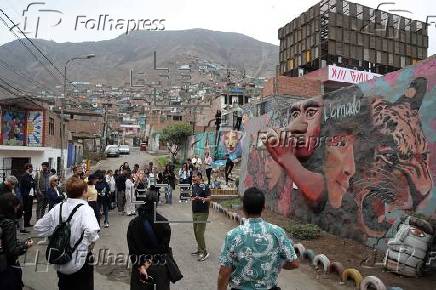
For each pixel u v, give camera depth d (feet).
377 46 116.57
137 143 300.40
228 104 150.92
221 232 39.91
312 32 119.03
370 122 31.94
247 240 11.52
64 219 15.64
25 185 39.14
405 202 27.96
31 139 91.91
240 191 63.05
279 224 41.06
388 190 29.58
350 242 32.89
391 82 29.94
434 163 25.73
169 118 234.58
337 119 36.27
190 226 42.27
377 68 116.67
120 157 185.78
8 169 78.43
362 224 32.17
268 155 51.98
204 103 179.11
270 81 92.79
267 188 52.13
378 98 31.19
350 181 33.94
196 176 30.58
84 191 16.47
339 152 35.70
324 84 102.01
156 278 15.26
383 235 29.68
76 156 144.15
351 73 102.58
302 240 34.73
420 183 26.76
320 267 27.50
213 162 101.91
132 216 48.96
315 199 39.37
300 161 42.45
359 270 25.86
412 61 121.08
